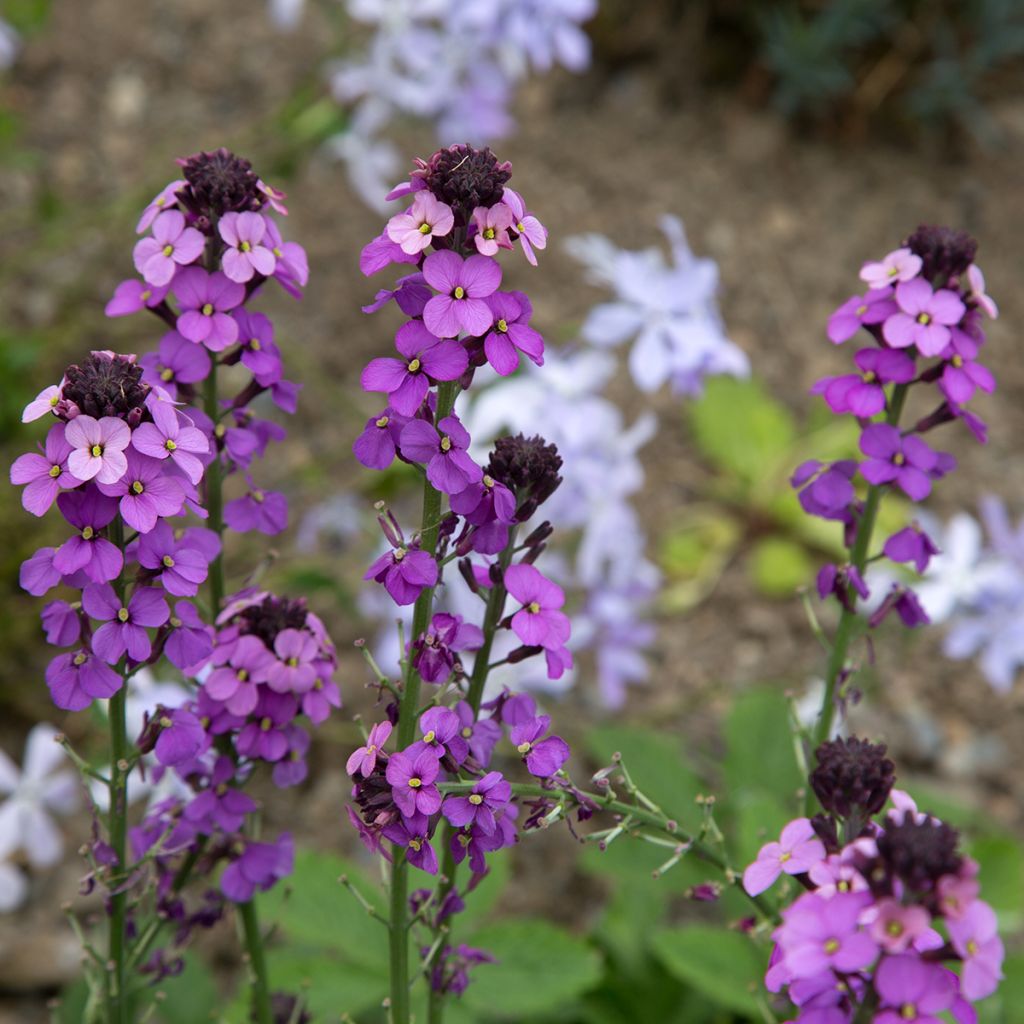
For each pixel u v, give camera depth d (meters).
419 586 0.82
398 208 1.88
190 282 0.87
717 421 1.67
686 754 1.37
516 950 1.03
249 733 0.88
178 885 0.92
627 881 1.13
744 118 2.09
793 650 1.52
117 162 1.87
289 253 0.89
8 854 1.20
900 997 0.76
